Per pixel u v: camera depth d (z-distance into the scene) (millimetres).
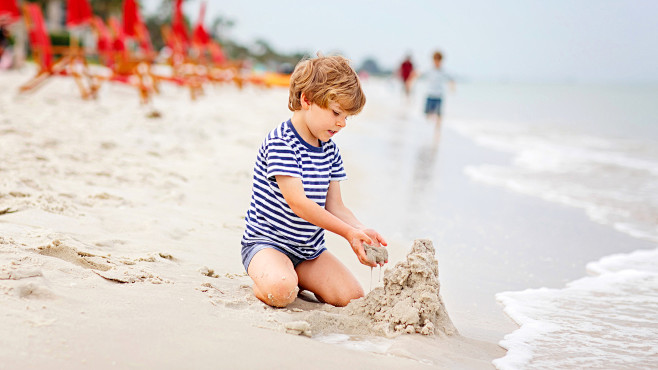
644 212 5754
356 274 3393
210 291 2664
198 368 1919
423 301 2586
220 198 4637
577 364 2445
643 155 10133
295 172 2721
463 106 26500
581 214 5602
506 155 9586
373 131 11305
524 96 40188
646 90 57062
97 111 8617
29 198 3670
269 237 2848
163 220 3775
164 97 12828
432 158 8508
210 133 8039
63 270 2557
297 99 2746
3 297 2154
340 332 2504
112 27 13219
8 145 5156
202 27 20078
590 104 29234
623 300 3330
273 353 2104
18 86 11672
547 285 3574
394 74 24484
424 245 2707
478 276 3650
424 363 2232
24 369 1744
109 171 4887
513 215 5375
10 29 17578
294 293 2645
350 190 5754
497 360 2395
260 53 77938
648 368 2441
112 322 2143
